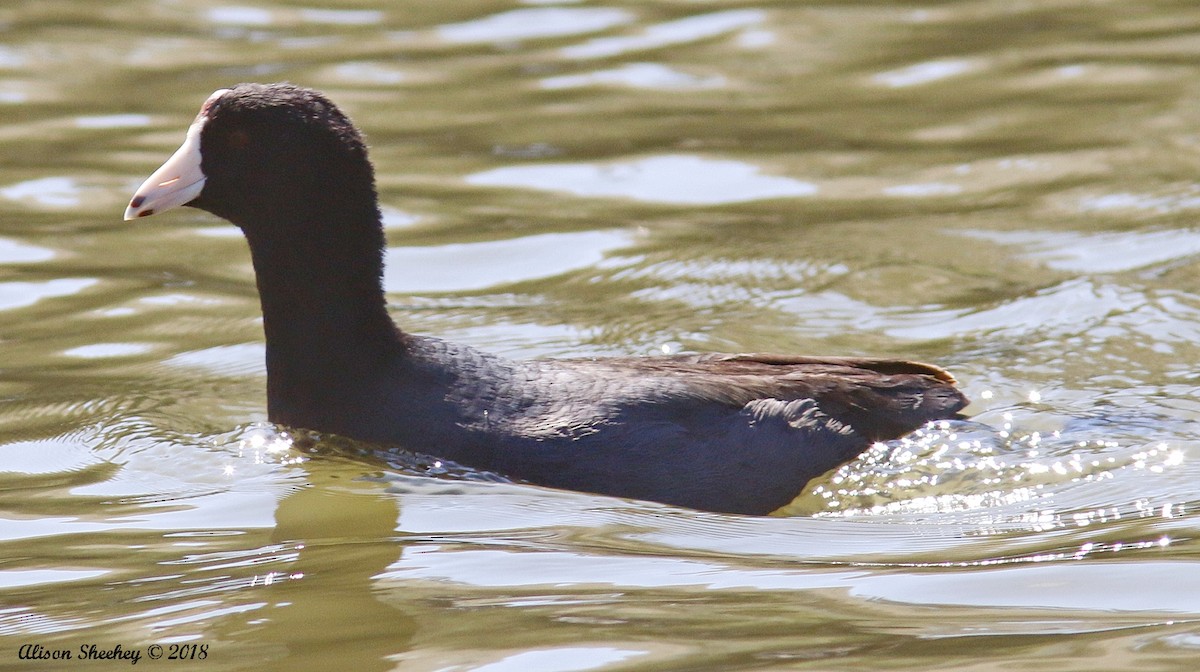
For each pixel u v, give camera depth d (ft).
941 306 44.42
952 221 51.90
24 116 63.57
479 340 42.42
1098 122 61.41
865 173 57.21
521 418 32.99
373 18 78.59
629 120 63.41
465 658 23.98
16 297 45.75
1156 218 50.85
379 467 33.40
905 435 35.04
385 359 34.42
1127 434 35.19
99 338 42.75
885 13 78.07
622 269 48.29
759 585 27.09
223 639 24.97
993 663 23.21
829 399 34.37
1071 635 24.32
